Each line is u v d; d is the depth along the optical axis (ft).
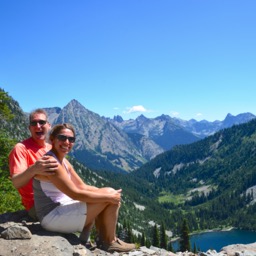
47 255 5.98
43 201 6.71
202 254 8.36
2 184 18.70
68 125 6.89
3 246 6.19
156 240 83.92
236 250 8.93
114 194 6.89
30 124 7.79
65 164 7.48
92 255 6.55
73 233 7.24
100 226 7.28
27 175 6.51
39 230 6.95
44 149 7.94
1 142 19.54
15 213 8.13
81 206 6.76
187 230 70.23
